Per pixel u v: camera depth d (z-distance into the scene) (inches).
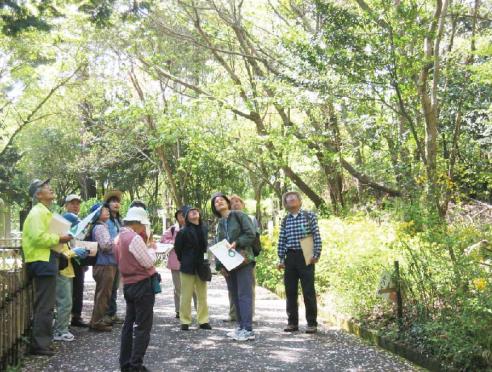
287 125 682.2
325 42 407.8
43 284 289.0
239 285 329.1
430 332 261.4
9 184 898.7
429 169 406.3
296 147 648.4
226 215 347.3
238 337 322.3
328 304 404.8
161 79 799.1
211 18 747.4
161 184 1552.7
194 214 357.4
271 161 735.1
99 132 1273.4
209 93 733.3
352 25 390.9
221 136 750.5
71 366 266.4
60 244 293.3
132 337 256.8
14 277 269.3
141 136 1139.3
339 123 652.7
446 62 476.1
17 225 1686.8
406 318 297.9
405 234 334.3
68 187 1673.2
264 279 600.7
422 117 479.5
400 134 502.3
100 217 348.2
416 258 300.7
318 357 280.2
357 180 704.4
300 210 349.4
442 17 414.9
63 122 1288.1
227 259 323.6
